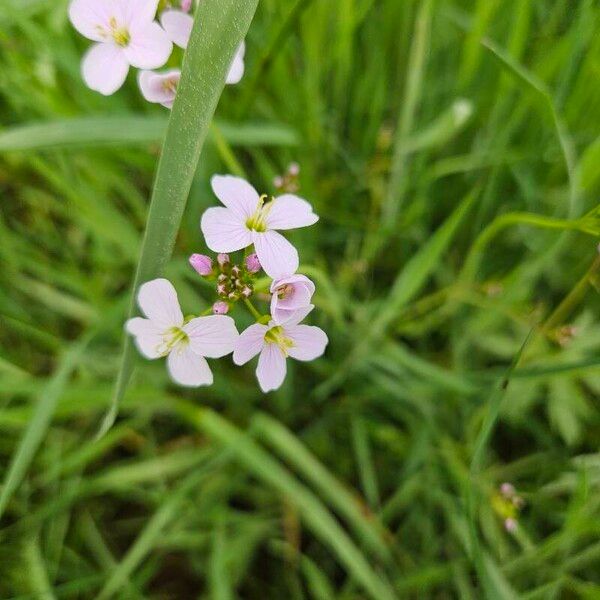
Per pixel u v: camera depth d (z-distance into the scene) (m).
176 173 0.12
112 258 0.20
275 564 0.19
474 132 0.20
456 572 0.17
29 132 0.15
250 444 0.17
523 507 0.18
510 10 0.19
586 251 0.19
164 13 0.12
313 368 0.20
